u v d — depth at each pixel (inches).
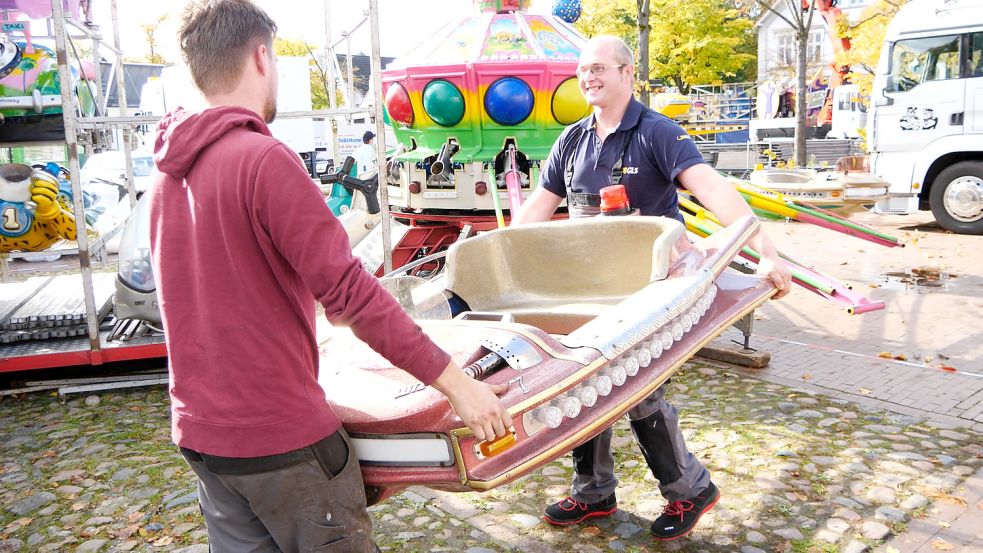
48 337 235.0
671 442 124.0
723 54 1050.7
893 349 237.5
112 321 249.8
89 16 323.6
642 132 126.0
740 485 149.3
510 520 140.3
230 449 70.7
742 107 1278.3
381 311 67.4
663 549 127.8
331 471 74.4
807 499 142.9
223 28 73.4
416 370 68.6
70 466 172.7
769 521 135.4
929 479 148.6
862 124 847.7
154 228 75.0
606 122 130.5
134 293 223.9
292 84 837.8
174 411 74.8
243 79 75.0
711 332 108.3
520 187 279.4
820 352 237.0
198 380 72.1
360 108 236.2
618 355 88.7
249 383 70.2
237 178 68.2
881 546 126.6
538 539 133.3
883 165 474.3
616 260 125.1
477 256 124.6
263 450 70.4
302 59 837.8
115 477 166.6
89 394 222.4
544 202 142.8
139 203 233.5
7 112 221.6
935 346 239.1
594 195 132.4
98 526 145.8
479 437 71.8
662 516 129.0
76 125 210.4
